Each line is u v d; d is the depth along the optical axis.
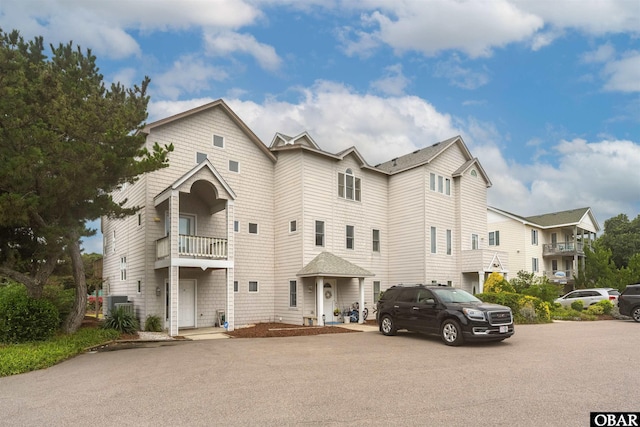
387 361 9.99
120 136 13.05
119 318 16.36
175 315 16.30
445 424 5.55
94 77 15.45
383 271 25.05
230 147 20.95
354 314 21.25
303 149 21.36
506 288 23.25
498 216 39.22
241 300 20.53
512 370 8.80
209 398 6.93
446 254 25.14
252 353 11.51
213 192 18.95
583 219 39.69
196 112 19.55
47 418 6.09
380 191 25.66
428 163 24.55
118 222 21.73
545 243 40.25
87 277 28.92
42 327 13.27
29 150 11.80
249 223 21.39
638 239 43.69
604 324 19.02
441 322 13.01
